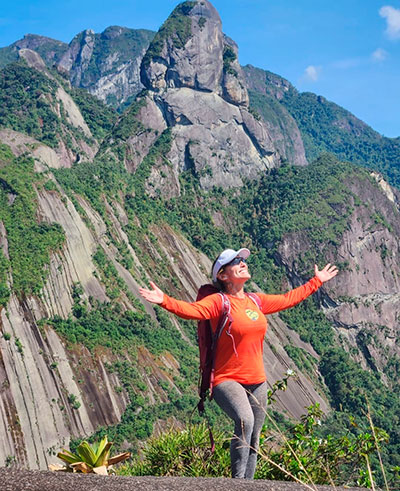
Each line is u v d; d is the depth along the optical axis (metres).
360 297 178.50
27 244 111.62
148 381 97.31
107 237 136.50
